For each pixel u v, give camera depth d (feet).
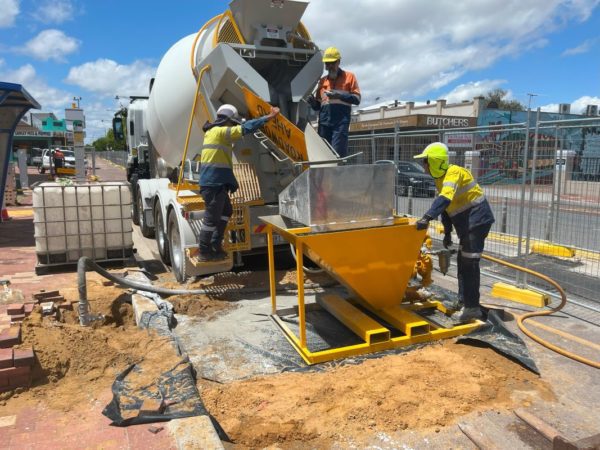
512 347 13.96
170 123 23.89
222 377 12.99
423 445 9.96
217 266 20.15
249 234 20.33
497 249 27.63
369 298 15.52
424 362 13.41
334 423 10.62
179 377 11.83
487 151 24.85
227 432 10.28
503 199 25.99
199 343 15.31
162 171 31.09
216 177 17.74
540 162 24.09
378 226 14.43
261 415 10.94
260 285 21.16
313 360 13.61
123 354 13.09
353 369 13.16
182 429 9.61
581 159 23.32
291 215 15.08
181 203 20.29
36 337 12.62
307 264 24.61
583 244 26.96
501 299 19.54
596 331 16.10
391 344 14.46
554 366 13.39
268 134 18.39
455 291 20.52
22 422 10.09
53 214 22.67
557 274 22.52
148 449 9.14
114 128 45.88
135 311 17.44
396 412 10.95
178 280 21.88
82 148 50.03
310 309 17.97
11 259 25.86
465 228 15.71
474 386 12.02
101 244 23.66
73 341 13.06
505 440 10.02
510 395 11.80
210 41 20.45
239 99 19.43
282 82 20.53
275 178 21.02
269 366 13.64
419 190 31.40
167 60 23.63
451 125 97.81
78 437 9.52
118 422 9.89
